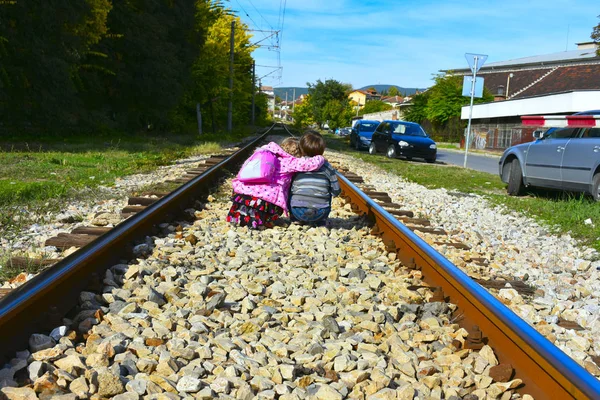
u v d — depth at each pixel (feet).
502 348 10.39
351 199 28.81
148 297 12.48
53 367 8.98
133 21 98.12
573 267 19.21
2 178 31.83
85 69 94.48
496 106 140.67
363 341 11.10
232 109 165.27
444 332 11.62
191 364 9.53
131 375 9.09
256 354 10.10
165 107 107.65
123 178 36.01
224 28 145.89
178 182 31.89
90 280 12.84
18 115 69.41
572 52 228.43
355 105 412.98
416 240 16.39
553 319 13.19
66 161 41.88
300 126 345.72
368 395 9.02
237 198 21.04
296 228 20.85
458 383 9.49
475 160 92.27
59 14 70.74
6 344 9.29
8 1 61.16
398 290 14.29
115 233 15.64
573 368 8.17
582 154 33.42
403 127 80.07
